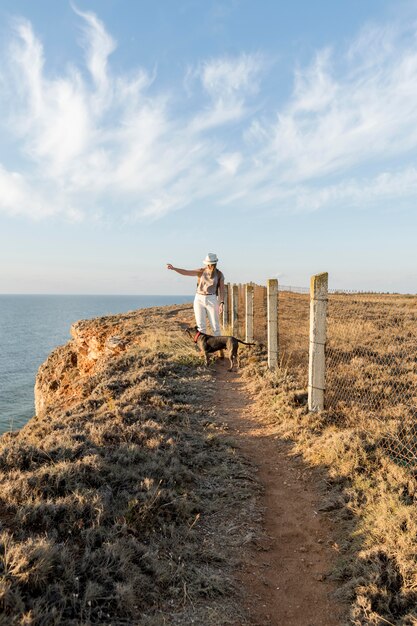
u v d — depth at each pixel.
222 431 7.48
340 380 9.52
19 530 3.64
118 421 7.11
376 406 7.93
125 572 3.47
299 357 12.30
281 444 6.96
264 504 5.21
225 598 3.60
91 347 22.92
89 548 3.58
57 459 5.27
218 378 11.26
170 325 20.56
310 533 4.62
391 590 3.62
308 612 3.53
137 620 3.13
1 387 59.19
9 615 2.76
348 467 5.57
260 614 3.48
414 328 14.23
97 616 3.07
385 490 4.95
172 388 9.81
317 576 3.96
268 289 10.98
